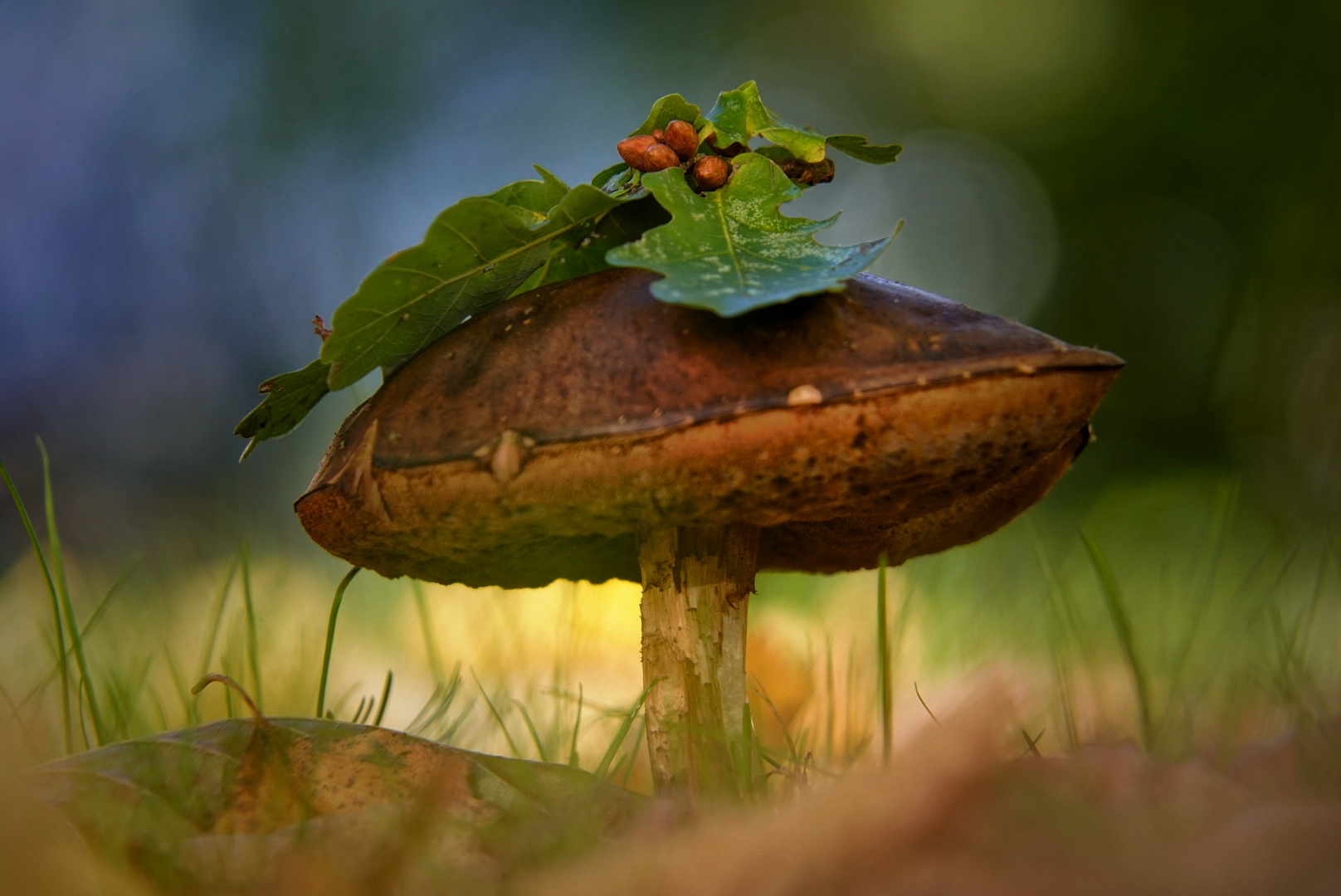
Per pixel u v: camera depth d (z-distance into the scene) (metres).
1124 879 0.48
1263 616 0.69
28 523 0.56
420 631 0.85
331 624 0.57
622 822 0.52
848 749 0.59
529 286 0.57
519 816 0.52
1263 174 1.70
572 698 0.57
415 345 0.55
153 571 1.06
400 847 0.50
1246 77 1.71
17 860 0.49
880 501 0.53
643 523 0.53
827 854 0.49
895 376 0.52
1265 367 1.58
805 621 0.92
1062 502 1.68
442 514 0.53
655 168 0.55
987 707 0.50
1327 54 1.63
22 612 0.83
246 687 0.67
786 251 0.54
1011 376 0.52
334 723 0.53
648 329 0.53
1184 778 0.51
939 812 0.49
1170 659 0.69
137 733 0.60
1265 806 0.49
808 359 0.52
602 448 0.52
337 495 0.54
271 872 0.50
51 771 0.52
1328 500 1.34
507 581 0.60
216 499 1.72
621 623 0.77
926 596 0.86
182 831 0.51
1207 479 1.57
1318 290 1.54
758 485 0.52
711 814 0.52
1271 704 0.61
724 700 0.56
